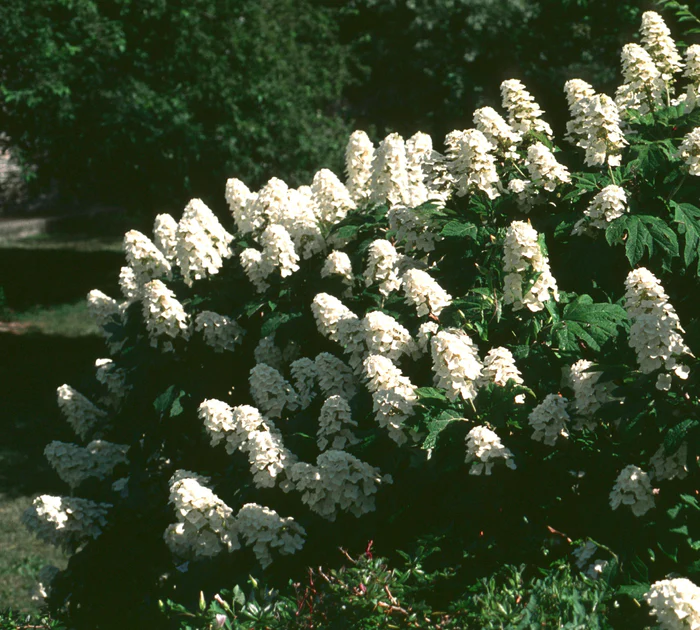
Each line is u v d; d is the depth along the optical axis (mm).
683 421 2963
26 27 11586
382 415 3383
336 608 2951
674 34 8172
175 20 12273
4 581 6875
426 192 4855
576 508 3338
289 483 3551
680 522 3033
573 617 2650
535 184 4090
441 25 13883
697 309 3855
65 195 14117
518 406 3275
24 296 16281
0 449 9305
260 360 4504
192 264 4590
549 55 12398
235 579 3547
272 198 4984
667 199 3896
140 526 4430
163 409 4430
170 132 12062
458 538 3262
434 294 3740
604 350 3262
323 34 14633
